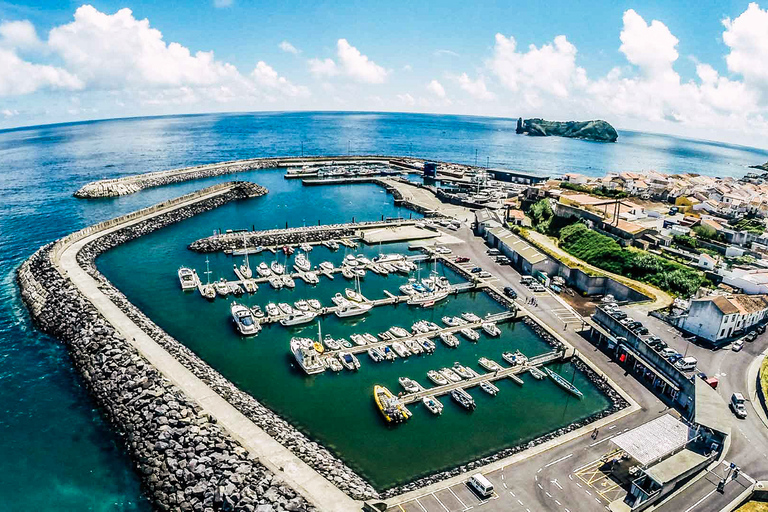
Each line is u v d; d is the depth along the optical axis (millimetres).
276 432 74750
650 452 67000
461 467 70312
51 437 77375
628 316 112562
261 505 58625
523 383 94125
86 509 64625
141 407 79125
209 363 97688
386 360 100875
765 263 133750
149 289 132375
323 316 119250
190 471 66250
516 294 130500
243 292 131625
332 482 64812
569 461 70812
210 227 191625
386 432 79250
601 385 92125
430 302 127188
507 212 195000
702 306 103250
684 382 84000
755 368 93062
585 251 155875
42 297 119875
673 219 171125
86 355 95688
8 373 93875
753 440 73938
